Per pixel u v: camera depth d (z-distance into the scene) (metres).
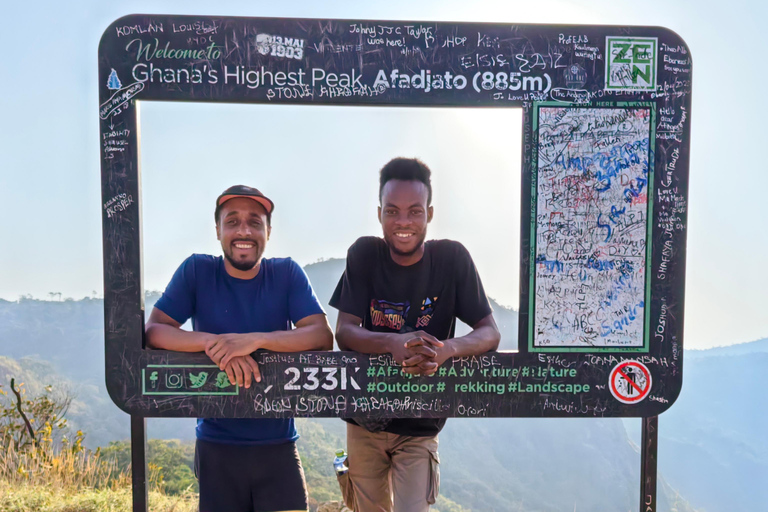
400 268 2.49
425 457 2.54
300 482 2.52
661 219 2.64
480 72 2.59
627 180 2.62
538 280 2.63
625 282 2.64
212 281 2.54
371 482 2.65
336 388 2.59
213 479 2.48
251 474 2.47
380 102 2.58
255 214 2.44
